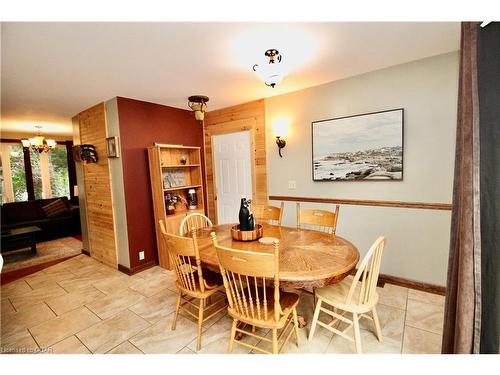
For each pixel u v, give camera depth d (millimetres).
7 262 3855
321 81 2959
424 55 2340
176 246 1862
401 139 2578
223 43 1926
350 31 1835
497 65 1023
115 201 3416
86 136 3756
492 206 1045
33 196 6285
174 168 3848
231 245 2021
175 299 2629
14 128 5094
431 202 2490
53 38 1738
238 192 4051
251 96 3471
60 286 3002
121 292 2812
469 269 1088
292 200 3455
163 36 1782
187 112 4062
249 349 1834
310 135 3203
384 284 2725
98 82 2635
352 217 2969
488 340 1086
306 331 2029
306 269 1548
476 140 1064
